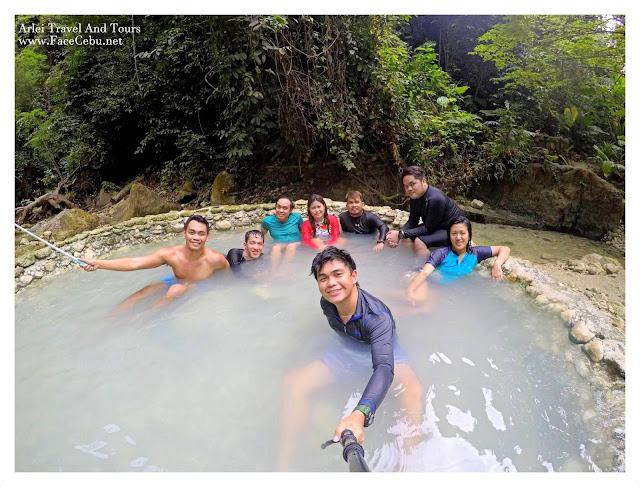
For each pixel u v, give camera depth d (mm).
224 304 3494
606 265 5324
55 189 10383
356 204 4977
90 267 3342
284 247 4746
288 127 7188
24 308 3654
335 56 6938
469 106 10875
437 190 4527
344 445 1704
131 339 3023
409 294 3434
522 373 2475
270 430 2129
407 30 10914
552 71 8648
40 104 11344
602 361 2459
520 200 8289
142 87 9031
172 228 5793
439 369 2520
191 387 2477
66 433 2156
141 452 2023
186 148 9000
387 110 7645
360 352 2602
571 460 1881
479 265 4020
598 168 8797
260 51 6090
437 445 1972
